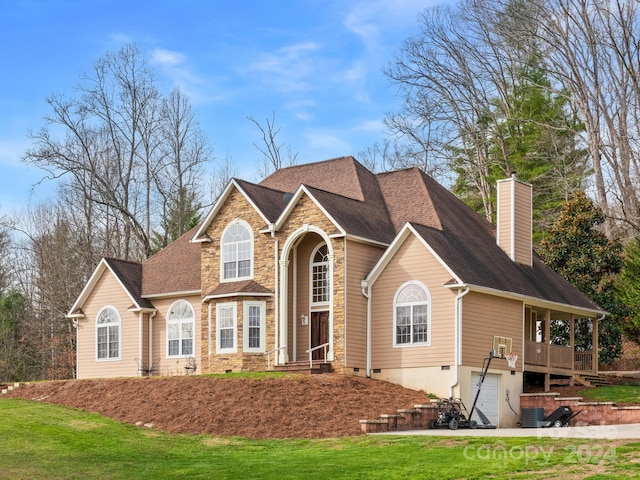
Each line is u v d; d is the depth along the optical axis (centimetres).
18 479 2222
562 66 6175
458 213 4281
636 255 4597
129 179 6353
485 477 2122
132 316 4503
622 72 6028
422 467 2248
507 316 3853
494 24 6241
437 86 6397
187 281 4409
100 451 2602
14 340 6419
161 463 2477
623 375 4709
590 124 5984
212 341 4012
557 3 6156
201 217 6800
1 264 7325
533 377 4259
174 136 6638
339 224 3744
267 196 4128
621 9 5975
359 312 3794
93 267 6475
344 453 2542
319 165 4538
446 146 6538
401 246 3775
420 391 3619
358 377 3616
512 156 6250
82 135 6259
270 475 2250
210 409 3069
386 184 4391
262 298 3944
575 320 4838
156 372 4444
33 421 2917
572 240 4875
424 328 3669
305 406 3122
